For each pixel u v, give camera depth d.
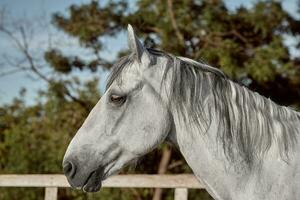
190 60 3.12
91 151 3.09
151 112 3.04
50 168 9.43
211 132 2.98
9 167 9.67
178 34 8.66
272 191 2.88
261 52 8.45
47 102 9.39
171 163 9.33
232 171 2.94
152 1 8.82
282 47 8.66
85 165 3.08
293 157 2.93
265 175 2.91
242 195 2.92
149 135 3.04
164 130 3.05
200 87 3.02
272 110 3.03
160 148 8.23
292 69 8.71
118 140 3.08
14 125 10.31
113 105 3.09
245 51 8.98
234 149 2.95
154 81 3.05
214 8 8.86
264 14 8.87
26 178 6.33
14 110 10.92
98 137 3.09
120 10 9.40
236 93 3.03
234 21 9.12
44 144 9.66
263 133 2.97
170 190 9.41
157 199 8.55
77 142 3.12
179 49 8.55
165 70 3.06
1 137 10.67
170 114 3.05
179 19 8.64
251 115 3.00
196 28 8.81
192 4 8.92
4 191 9.09
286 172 2.89
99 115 3.12
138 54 3.05
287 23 9.18
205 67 3.07
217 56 8.53
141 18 9.01
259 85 9.12
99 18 9.38
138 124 3.05
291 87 9.20
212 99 3.01
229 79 3.09
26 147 9.66
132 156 3.09
